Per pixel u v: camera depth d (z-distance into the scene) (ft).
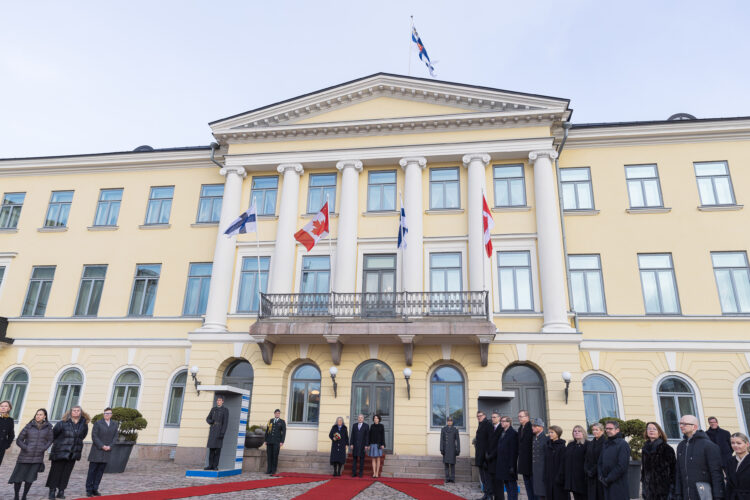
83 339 63.36
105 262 66.69
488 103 60.23
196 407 55.16
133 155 69.56
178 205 67.46
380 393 53.36
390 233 59.26
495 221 57.62
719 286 54.34
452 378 53.36
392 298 56.54
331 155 62.03
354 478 43.73
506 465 28.43
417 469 47.70
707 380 51.11
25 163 72.54
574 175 60.34
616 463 21.18
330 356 54.70
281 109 64.03
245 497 31.01
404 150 60.80
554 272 53.52
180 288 63.67
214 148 67.10
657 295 54.95
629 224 57.36
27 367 63.72
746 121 57.62
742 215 55.83
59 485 28.81
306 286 59.21
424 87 61.52
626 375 52.31
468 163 59.36
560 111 57.57
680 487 19.77
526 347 51.75
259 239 61.62
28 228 70.44
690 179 57.88
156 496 30.01
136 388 60.95
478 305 52.39
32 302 67.05
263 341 53.72
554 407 49.52
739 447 19.22
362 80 62.59
